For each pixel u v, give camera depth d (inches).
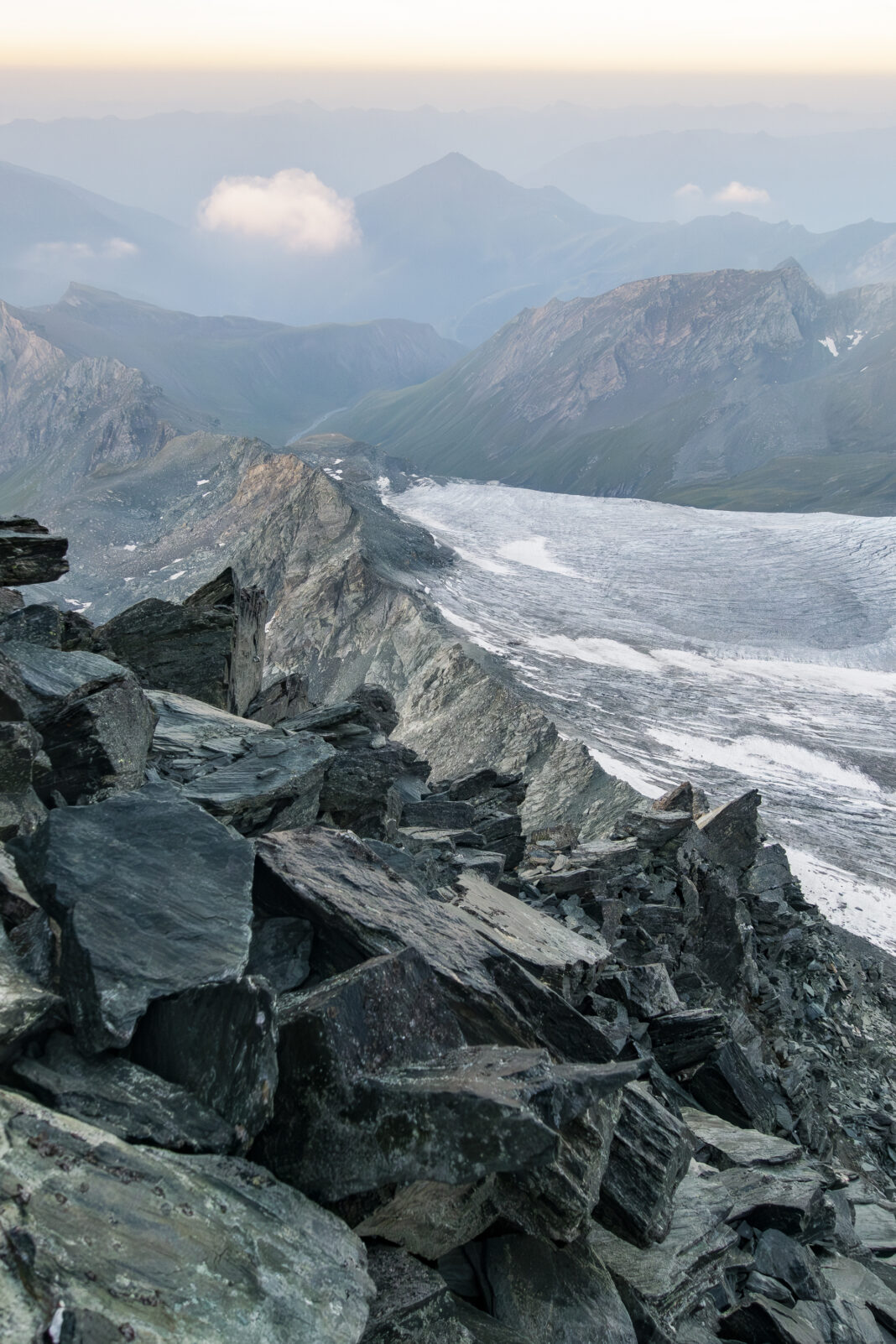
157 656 657.0
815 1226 379.2
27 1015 202.5
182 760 455.5
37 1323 145.2
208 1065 210.8
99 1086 201.5
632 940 784.9
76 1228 163.0
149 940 229.3
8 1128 175.8
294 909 304.0
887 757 5782.5
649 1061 246.1
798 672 7426.2
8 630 426.9
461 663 5388.8
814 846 4446.4
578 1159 265.0
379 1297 205.0
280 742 486.6
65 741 366.9
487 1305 241.0
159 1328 154.5
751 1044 753.0
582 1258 267.1
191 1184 184.9
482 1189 253.6
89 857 249.0
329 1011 223.5
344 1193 205.8
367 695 915.4
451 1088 209.0
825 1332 320.2
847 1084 960.9
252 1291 171.0
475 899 507.8
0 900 234.2
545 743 4458.7
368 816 540.1
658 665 7342.5
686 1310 285.0
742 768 5492.1
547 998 319.3
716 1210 339.3
